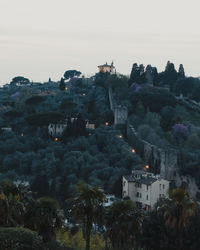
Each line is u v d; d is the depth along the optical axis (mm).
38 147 194875
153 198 128125
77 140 189750
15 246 46000
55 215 54938
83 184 53562
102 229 84250
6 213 50625
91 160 170250
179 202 50031
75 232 78938
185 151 181750
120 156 174500
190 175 164625
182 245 67250
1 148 189875
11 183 57250
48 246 54344
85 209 52375
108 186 148125
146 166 173250
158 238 69438
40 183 135000
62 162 174250
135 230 55562
